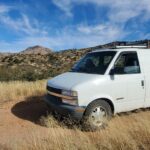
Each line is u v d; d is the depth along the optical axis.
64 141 5.49
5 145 5.62
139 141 5.50
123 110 7.25
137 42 8.56
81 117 6.48
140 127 6.06
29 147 5.44
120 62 7.25
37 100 10.34
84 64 7.78
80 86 6.50
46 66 47.84
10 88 12.20
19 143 5.70
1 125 7.21
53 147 5.33
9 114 8.31
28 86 12.87
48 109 7.99
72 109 6.43
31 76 20.81
